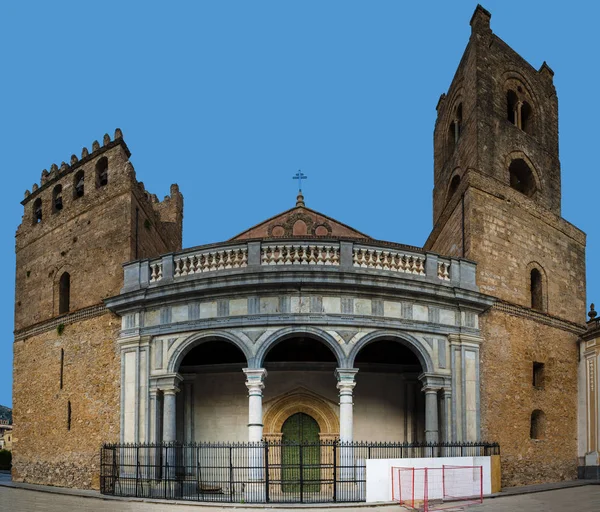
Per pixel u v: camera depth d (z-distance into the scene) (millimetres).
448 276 26938
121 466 25469
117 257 28906
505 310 28781
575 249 34625
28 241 35031
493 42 34281
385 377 28625
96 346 28203
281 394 27875
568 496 23328
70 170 33031
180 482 24125
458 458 22953
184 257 26109
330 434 27484
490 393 27109
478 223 29125
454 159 35938
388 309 25156
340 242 25094
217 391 28391
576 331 32625
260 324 24375
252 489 22922
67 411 29094
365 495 22094
